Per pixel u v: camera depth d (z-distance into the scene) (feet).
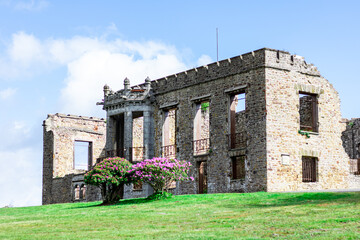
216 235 57.67
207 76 126.21
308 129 125.18
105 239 58.95
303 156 117.91
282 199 86.58
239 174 131.23
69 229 69.92
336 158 122.72
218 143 122.31
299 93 120.26
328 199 81.05
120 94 141.79
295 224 61.05
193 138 128.06
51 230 69.82
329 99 123.75
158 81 138.92
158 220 73.56
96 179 106.73
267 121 112.88
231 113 121.39
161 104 137.39
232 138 120.26
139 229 65.98
